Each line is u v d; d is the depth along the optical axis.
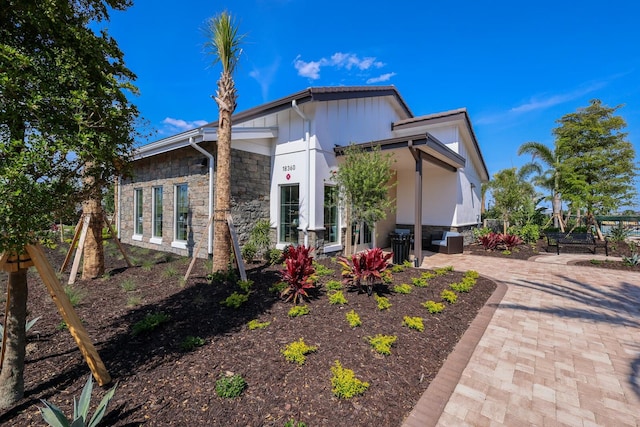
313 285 4.64
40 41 2.05
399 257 8.52
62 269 6.42
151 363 2.79
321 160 8.30
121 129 2.34
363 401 2.36
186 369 2.69
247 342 3.25
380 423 2.14
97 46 2.20
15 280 2.28
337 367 2.73
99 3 2.50
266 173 8.92
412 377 2.77
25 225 1.80
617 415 2.37
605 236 14.14
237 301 4.23
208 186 8.10
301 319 3.93
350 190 7.25
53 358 2.87
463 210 12.66
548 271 7.93
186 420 2.06
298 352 2.92
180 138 7.86
